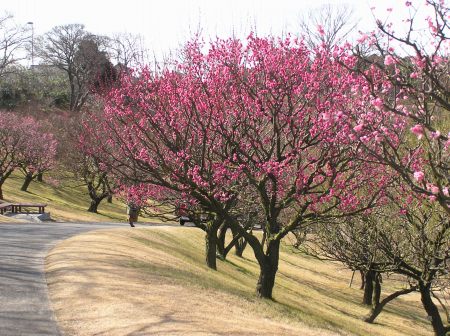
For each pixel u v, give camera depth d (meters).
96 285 12.31
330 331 15.21
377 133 7.38
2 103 80.38
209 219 24.34
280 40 16.73
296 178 15.72
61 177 57.28
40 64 93.19
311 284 33.00
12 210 41.66
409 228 17.95
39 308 10.34
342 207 16.11
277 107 15.54
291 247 47.19
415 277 17.45
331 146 14.55
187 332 9.34
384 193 15.58
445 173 7.75
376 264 18.33
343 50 14.26
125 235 25.22
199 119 16.64
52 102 86.00
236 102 16.53
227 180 17.00
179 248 26.92
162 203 20.94
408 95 7.83
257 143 17.05
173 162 18.53
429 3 7.36
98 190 55.69
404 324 25.44
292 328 12.74
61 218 44.78
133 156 17.22
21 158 55.22
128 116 17.45
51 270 13.95
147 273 14.94
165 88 17.94
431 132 7.10
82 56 85.06
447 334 17.88
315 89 15.38
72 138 39.78
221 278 20.70
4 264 14.37
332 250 21.17
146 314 10.29
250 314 13.27
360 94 12.20
